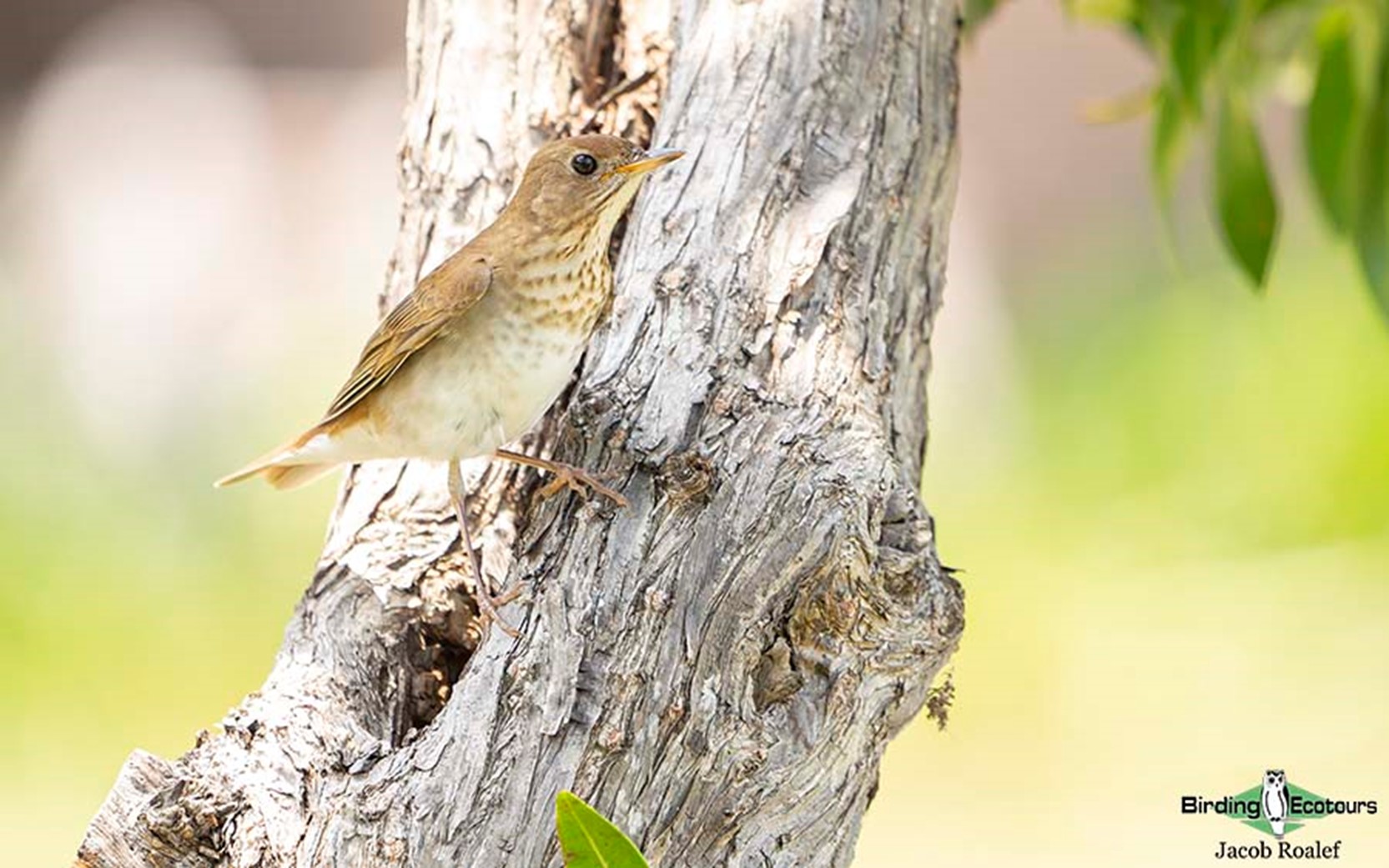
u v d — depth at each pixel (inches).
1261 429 636.1
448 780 259.6
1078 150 883.4
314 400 687.7
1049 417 693.3
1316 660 532.1
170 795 269.4
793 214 313.4
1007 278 826.8
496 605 278.1
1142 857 473.7
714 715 261.7
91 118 882.8
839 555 265.6
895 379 314.5
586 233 307.7
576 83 347.6
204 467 664.4
